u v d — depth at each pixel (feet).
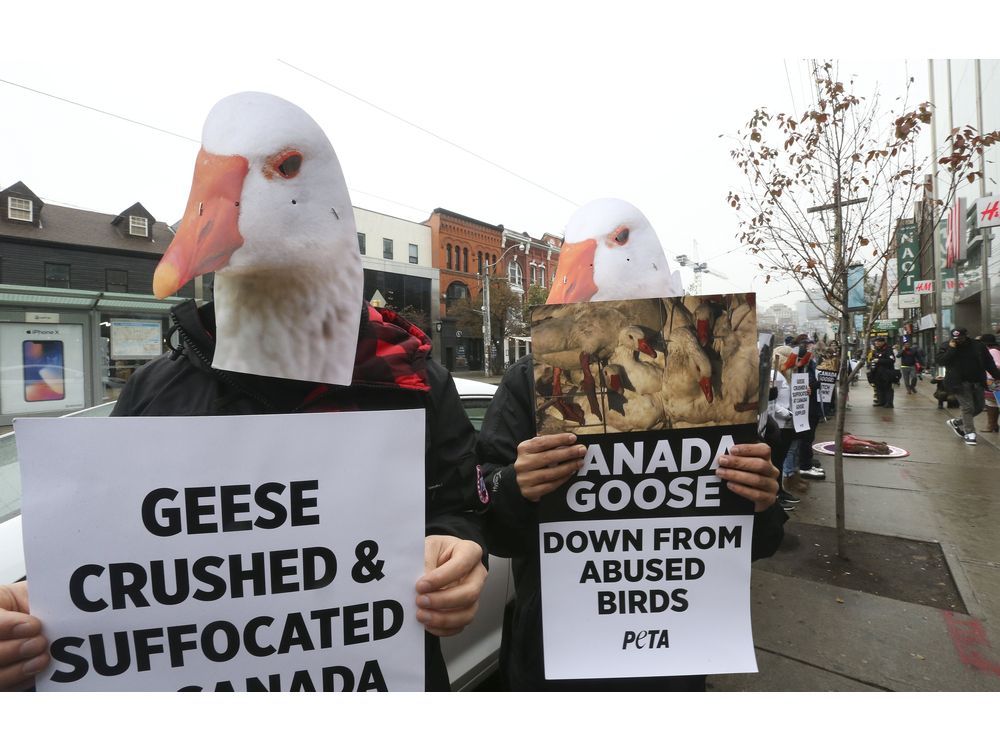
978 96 42.22
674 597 3.94
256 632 2.94
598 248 5.10
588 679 4.24
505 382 4.72
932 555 11.89
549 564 3.95
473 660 6.62
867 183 12.59
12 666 2.58
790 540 12.98
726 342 3.86
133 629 2.79
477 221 123.95
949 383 24.45
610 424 3.88
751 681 7.82
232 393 3.11
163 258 2.66
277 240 2.76
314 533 3.01
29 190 59.16
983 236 41.09
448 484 3.73
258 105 2.80
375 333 3.45
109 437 2.73
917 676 7.82
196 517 2.85
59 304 36.91
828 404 33.35
